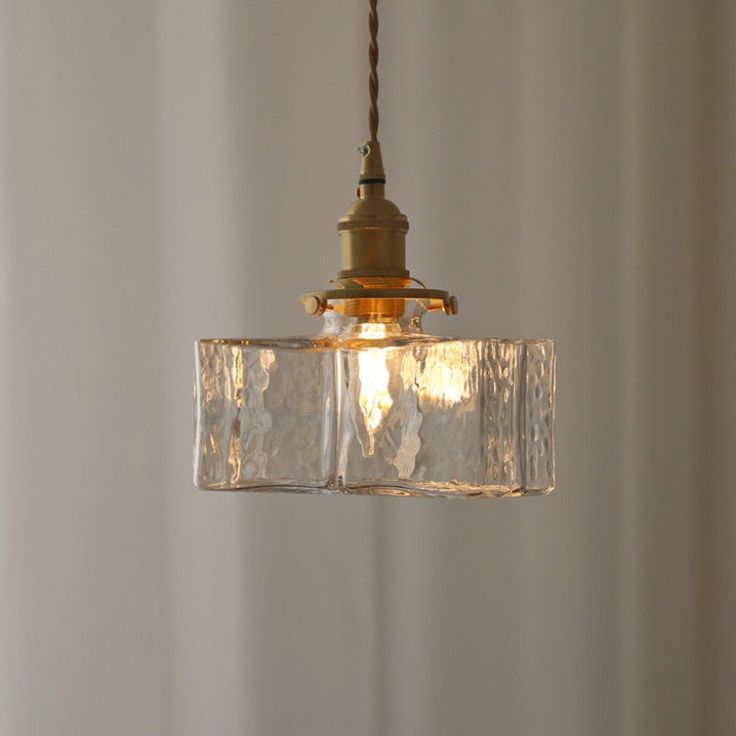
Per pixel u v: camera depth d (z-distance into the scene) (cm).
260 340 98
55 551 196
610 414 189
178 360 193
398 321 104
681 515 188
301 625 194
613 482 189
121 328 194
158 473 194
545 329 189
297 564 194
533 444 100
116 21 194
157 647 195
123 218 194
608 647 190
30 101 195
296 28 191
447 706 192
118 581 195
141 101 194
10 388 196
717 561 187
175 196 193
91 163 194
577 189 188
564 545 190
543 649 191
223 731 195
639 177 188
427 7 189
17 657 196
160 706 195
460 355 94
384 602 192
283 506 194
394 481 94
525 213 189
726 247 186
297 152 191
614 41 188
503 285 189
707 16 186
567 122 188
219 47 192
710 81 186
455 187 189
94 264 194
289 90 191
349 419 95
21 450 196
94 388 195
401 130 190
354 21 190
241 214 192
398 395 94
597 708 190
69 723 196
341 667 193
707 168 187
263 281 192
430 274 190
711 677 188
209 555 194
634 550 189
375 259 106
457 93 189
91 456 195
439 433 94
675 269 187
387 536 192
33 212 195
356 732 193
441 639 192
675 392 188
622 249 188
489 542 191
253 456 98
